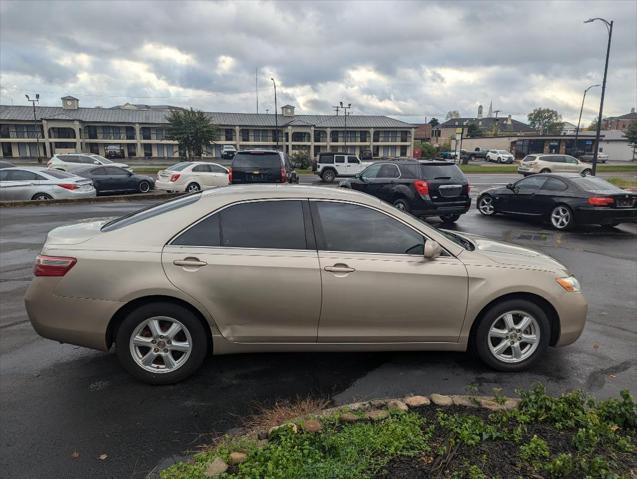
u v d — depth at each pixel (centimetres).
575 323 411
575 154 5834
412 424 289
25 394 368
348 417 296
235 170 1448
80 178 1750
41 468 280
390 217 396
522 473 245
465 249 406
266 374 404
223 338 379
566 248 961
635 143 6719
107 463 286
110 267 364
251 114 7356
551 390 382
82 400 360
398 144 7288
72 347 457
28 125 6225
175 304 372
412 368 418
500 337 407
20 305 581
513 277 395
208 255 370
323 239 384
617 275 751
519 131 13475
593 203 1104
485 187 2620
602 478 236
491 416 297
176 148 6725
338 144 7181
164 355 379
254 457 257
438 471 247
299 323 382
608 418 295
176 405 354
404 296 383
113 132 6531
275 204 389
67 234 395
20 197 1627
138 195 1812
